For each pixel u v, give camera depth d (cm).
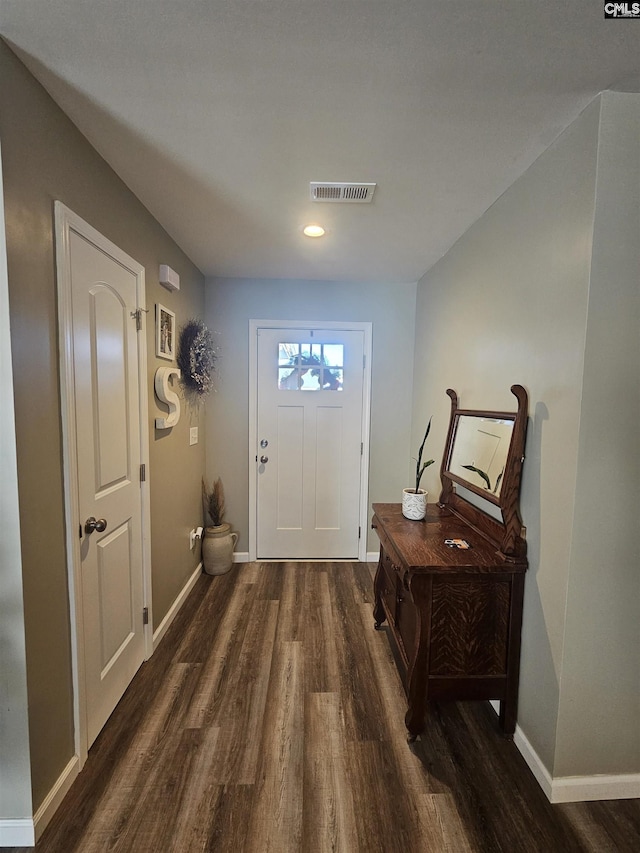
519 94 116
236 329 304
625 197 117
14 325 106
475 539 172
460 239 219
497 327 175
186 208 190
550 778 132
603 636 128
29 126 111
